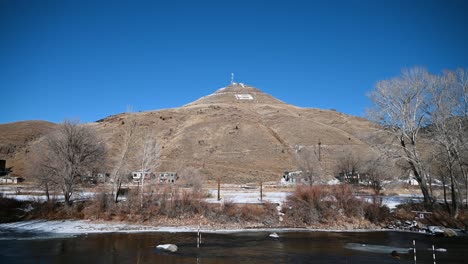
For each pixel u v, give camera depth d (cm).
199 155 9288
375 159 4006
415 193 5309
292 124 11881
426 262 2311
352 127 12306
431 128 3803
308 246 2789
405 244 2892
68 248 2577
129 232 3231
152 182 4859
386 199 4516
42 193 4625
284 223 3688
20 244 2678
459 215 3669
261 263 2248
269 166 8756
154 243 2809
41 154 3781
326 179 5672
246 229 3503
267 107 15150
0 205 3612
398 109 3841
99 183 4394
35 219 3566
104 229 3309
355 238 3141
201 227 3516
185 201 3800
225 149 9762
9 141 10631
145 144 4988
